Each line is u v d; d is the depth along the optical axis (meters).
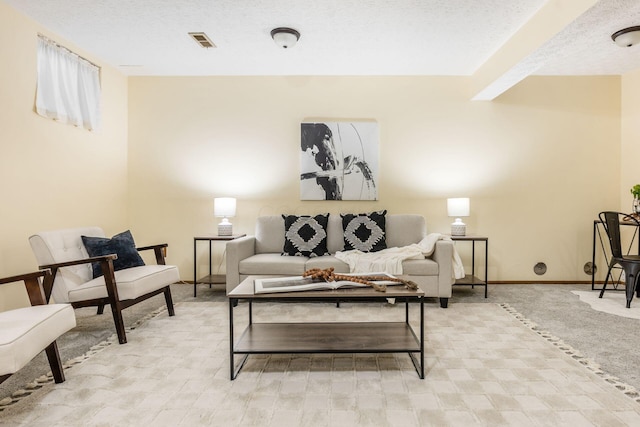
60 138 3.38
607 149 4.33
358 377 2.03
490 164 4.33
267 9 2.87
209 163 4.38
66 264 2.45
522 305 3.44
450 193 4.34
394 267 3.34
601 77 4.33
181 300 3.65
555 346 2.45
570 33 2.65
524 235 4.35
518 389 1.89
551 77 4.33
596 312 3.21
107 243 2.92
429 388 1.90
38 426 1.58
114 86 4.15
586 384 1.94
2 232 2.80
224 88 4.36
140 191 4.41
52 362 1.95
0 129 2.78
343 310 3.28
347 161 4.32
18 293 2.93
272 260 3.48
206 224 4.40
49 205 3.25
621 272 4.28
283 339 2.19
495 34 3.26
